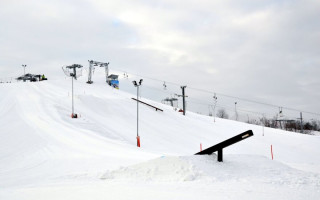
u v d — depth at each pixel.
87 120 39.97
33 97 52.47
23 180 12.33
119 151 22.25
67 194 8.39
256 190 8.23
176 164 10.84
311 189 8.38
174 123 47.91
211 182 9.34
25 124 33.16
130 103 56.84
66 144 25.00
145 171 10.89
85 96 53.47
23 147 23.52
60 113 41.22
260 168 11.26
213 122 55.47
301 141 44.34
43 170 15.13
